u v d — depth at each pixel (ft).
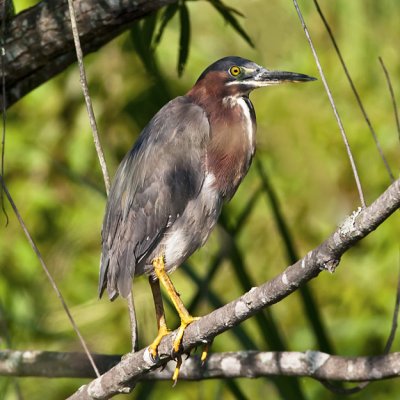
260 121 43.42
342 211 42.73
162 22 26.14
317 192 42.75
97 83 39.06
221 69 25.20
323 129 42.86
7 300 37.37
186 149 24.08
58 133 40.32
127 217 24.11
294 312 41.50
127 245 24.02
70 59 23.93
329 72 43.01
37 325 37.35
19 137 39.55
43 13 22.86
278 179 42.80
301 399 24.43
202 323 19.84
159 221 23.99
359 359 21.94
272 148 43.09
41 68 23.67
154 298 24.17
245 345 25.00
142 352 20.92
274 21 41.45
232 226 27.17
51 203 40.09
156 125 24.58
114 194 24.71
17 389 24.47
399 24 43.11
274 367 22.79
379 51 43.09
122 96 38.75
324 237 42.70
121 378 21.20
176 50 39.37
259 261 41.98
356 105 43.06
